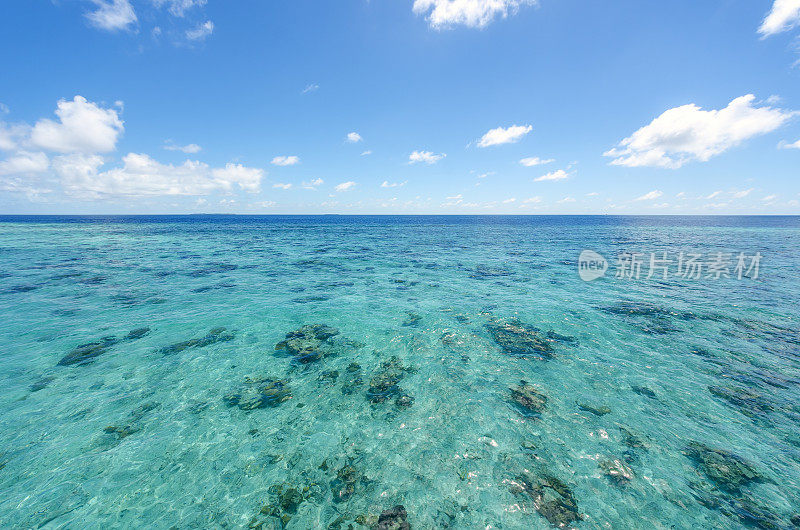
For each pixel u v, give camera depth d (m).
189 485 5.92
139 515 5.32
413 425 7.51
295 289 19.38
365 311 15.21
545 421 7.56
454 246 41.59
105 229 70.88
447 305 16.12
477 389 8.92
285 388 9.02
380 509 5.43
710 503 5.41
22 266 25.61
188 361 10.45
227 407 8.16
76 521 5.19
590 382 9.20
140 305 15.93
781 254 33.41
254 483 5.98
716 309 15.29
